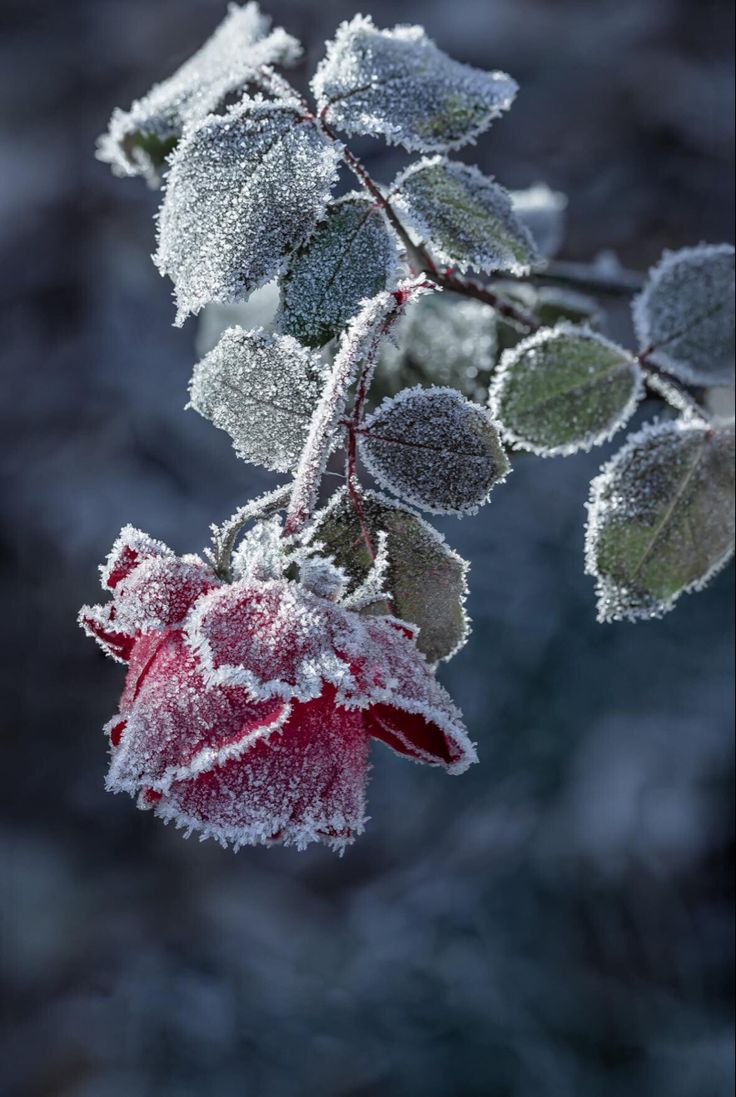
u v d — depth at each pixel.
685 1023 1.29
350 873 1.48
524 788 1.39
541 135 1.83
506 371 0.57
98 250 1.88
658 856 1.35
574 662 1.39
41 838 1.57
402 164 1.37
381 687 0.49
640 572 0.56
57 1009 1.44
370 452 0.52
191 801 0.49
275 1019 1.36
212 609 0.49
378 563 0.51
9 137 1.97
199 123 0.52
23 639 1.67
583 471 1.40
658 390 0.60
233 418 0.52
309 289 0.52
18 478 1.75
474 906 1.37
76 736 1.64
